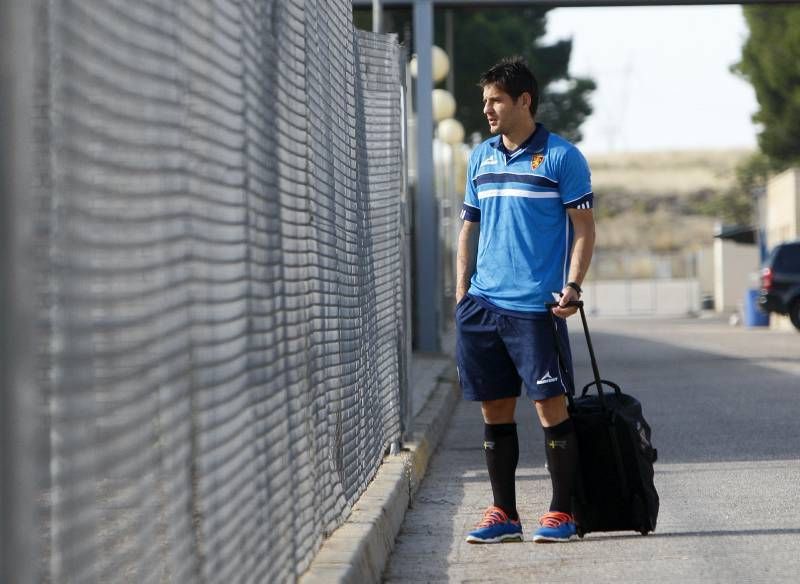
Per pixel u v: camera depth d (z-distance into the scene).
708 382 59.34
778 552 21.81
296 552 16.94
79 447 9.22
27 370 8.05
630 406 22.62
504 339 22.22
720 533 23.55
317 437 19.05
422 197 71.00
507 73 22.23
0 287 7.93
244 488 13.98
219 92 13.31
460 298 22.91
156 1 11.12
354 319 23.56
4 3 7.88
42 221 8.96
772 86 180.62
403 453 30.02
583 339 105.25
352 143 23.95
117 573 10.41
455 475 32.44
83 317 9.26
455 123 102.12
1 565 8.02
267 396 15.34
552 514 22.83
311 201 19.09
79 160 9.21
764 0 65.38
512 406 23.20
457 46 158.12
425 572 20.89
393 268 30.41
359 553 18.86
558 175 22.14
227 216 13.57
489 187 22.56
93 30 9.55
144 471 10.75
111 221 9.86
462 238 23.30
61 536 8.91
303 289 18.22
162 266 11.20
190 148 12.18
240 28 14.34
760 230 142.38
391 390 29.67
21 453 8.07
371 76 27.30
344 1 23.22
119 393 10.07
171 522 11.44
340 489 21.17
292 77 17.70
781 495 27.83
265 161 15.66
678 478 30.58
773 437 38.62
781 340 97.75
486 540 23.02
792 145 184.25
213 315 12.88
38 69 8.97
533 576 20.34
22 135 8.02
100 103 9.67
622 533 23.69
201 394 12.40
